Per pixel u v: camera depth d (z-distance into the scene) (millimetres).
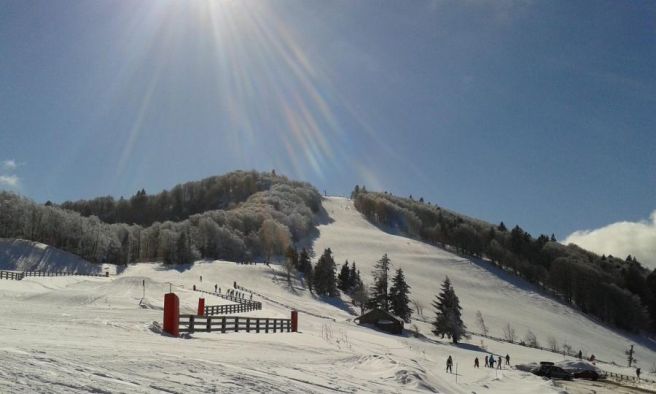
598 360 92375
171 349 14969
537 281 155500
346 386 13555
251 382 10578
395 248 168625
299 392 10680
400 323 76875
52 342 12641
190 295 58875
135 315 29156
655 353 113062
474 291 134500
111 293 47250
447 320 83688
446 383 22969
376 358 23391
